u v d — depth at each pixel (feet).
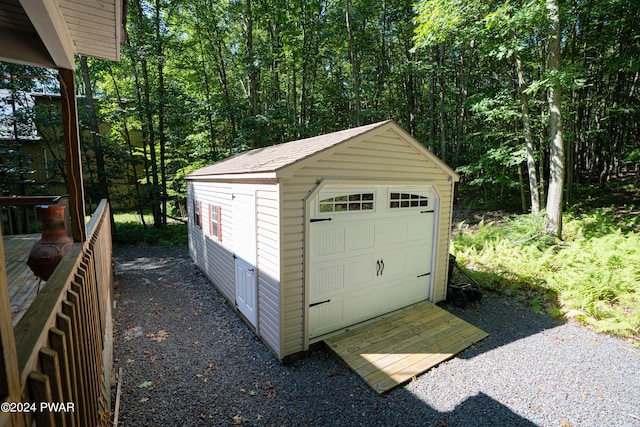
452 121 52.60
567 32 34.94
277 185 13.85
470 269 25.61
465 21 29.60
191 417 11.33
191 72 49.62
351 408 11.76
